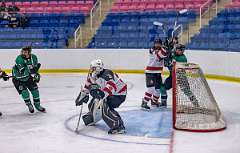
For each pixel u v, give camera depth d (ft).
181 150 21.80
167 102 35.99
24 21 67.82
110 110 25.46
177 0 68.23
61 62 60.80
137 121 28.60
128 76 55.57
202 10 64.34
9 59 60.49
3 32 67.10
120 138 24.31
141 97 38.52
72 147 22.65
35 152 21.86
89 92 26.37
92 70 25.26
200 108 28.02
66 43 63.87
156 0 69.26
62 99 38.11
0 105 35.78
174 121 26.14
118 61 59.52
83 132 25.84
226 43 54.49
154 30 62.59
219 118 27.04
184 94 28.07
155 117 29.86
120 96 25.31
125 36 63.62
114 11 69.00
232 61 49.49
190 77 28.25
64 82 50.39
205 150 21.80
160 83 33.09
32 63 31.48
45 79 53.42
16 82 31.48
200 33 58.90
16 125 28.09
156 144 22.94
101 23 66.80
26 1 74.79
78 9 71.67
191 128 25.70
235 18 59.47
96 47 62.69
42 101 37.09
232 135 24.75
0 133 25.98
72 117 30.32
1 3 73.67
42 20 69.56
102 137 24.57
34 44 64.54
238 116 30.14
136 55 58.70
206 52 53.21
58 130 26.50
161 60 32.50
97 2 71.20
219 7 63.93
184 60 32.91
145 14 66.54
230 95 39.91
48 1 74.13
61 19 69.31
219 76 51.62
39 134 25.59
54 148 22.52
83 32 65.62
